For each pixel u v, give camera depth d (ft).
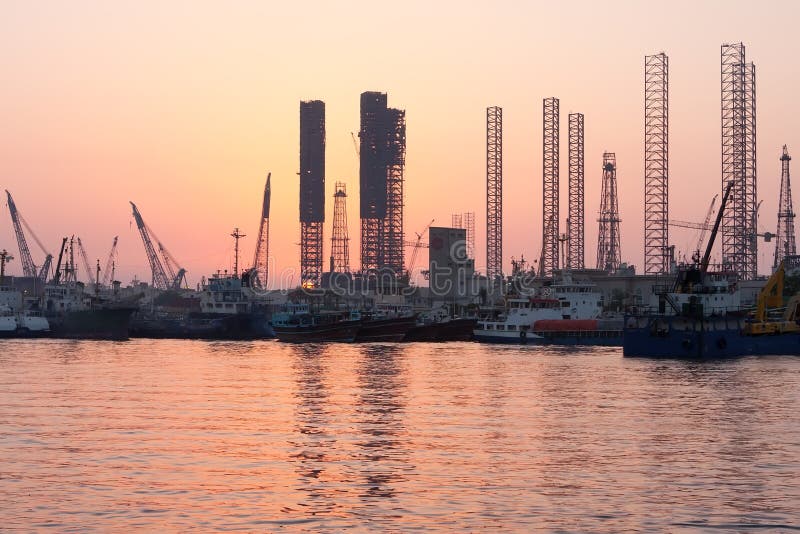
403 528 255.91
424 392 540.11
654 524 258.16
